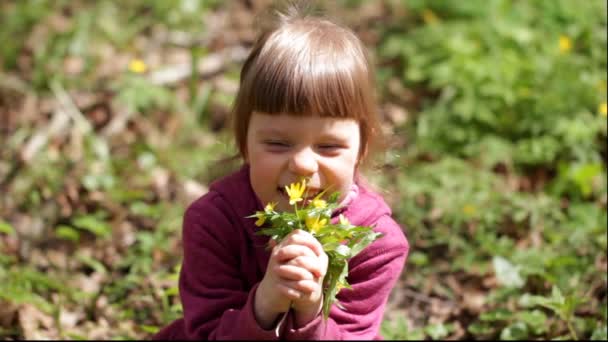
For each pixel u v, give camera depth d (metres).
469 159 4.62
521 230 3.91
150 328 3.20
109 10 6.08
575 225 3.77
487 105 4.77
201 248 2.48
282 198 2.32
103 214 4.18
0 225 3.77
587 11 5.23
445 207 4.10
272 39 2.36
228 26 6.00
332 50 2.32
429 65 5.21
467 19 5.59
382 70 5.25
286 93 2.23
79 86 5.29
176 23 6.02
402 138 4.77
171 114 5.09
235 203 2.50
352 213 2.47
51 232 4.11
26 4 6.07
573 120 4.51
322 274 2.15
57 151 4.77
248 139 2.36
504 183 4.38
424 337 3.35
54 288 3.60
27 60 5.59
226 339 2.31
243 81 2.40
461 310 3.48
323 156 2.29
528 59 4.97
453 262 3.82
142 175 4.57
